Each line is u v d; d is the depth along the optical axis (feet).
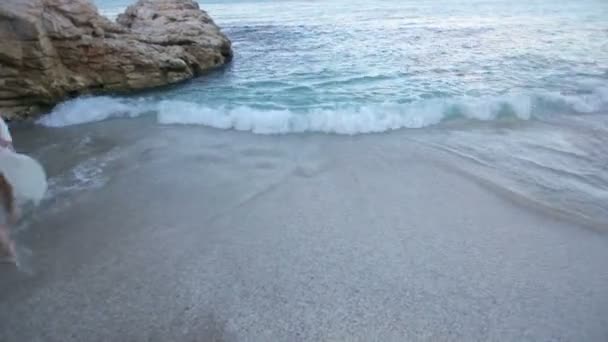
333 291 9.70
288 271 10.46
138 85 34.14
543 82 30.27
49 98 27.58
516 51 44.11
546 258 10.78
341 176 15.97
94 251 11.41
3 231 10.83
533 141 18.90
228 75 39.91
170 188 15.21
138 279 10.21
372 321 8.78
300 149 18.86
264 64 44.60
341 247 11.45
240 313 9.06
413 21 78.64
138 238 12.02
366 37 61.16
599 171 15.71
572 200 13.64
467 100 23.76
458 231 12.13
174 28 44.27
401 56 44.52
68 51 29.68
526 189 14.48
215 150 18.92
